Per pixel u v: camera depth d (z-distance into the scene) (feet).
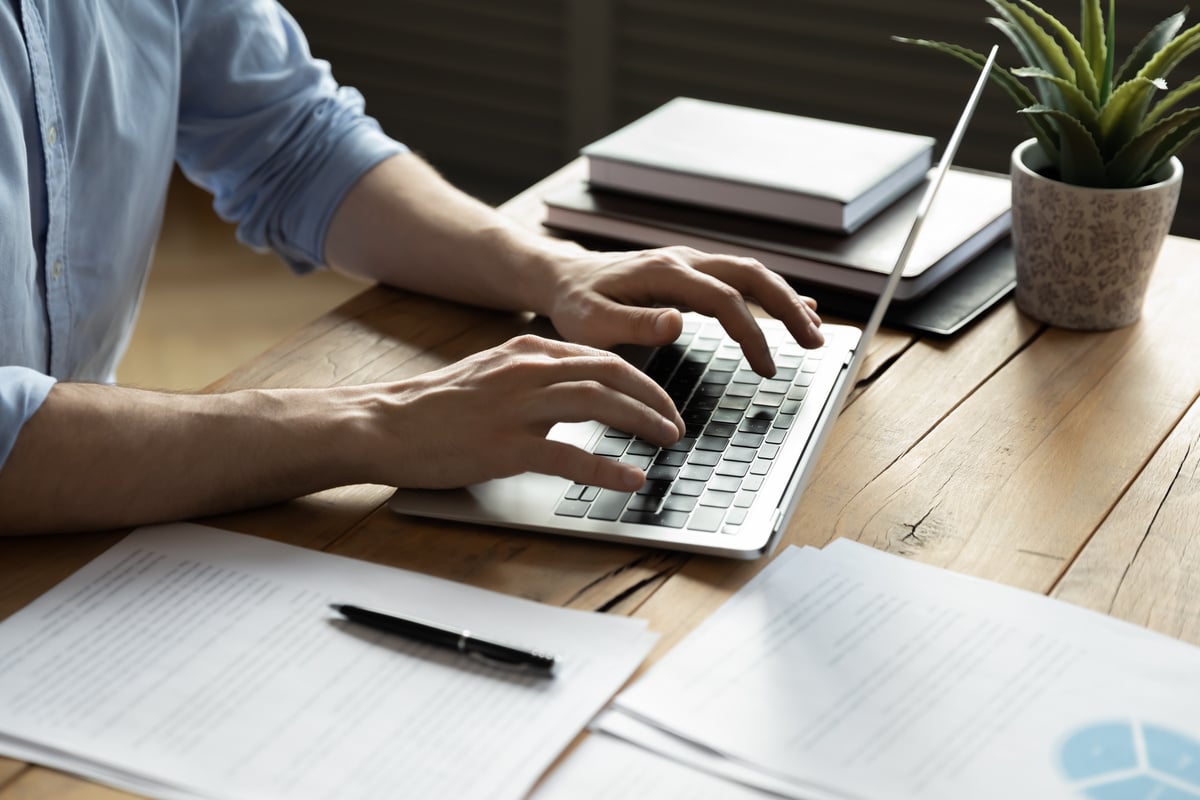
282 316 8.96
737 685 2.21
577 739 2.10
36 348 3.59
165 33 3.76
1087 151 3.30
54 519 2.60
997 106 7.66
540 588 2.48
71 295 3.68
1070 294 3.43
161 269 9.53
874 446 2.93
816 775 2.01
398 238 3.74
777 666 2.25
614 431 2.95
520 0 8.96
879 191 3.83
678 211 3.88
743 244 3.67
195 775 2.01
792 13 8.16
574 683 2.21
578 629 2.35
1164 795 1.96
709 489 2.72
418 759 2.04
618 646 2.30
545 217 4.09
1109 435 2.97
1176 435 2.97
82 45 3.46
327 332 3.48
